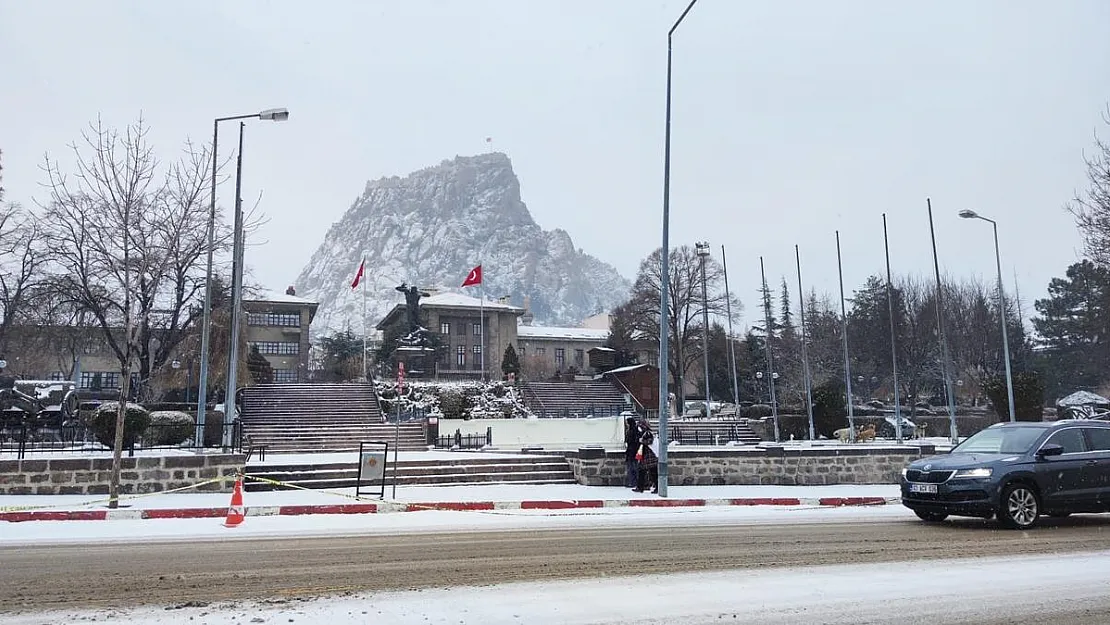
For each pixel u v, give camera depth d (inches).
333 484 762.8
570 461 877.2
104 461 691.4
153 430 954.7
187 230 1037.8
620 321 3351.4
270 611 263.4
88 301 1309.1
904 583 311.4
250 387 1932.8
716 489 786.8
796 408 2260.1
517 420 1640.0
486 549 399.9
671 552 390.3
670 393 2723.9
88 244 1174.3
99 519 549.3
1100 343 2783.0
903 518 560.4
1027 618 257.8
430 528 497.0
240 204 1067.9
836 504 687.1
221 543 422.3
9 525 513.3
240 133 1069.8
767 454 860.6
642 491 749.9
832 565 353.4
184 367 1692.9
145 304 1079.0
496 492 730.8
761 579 319.0
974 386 2534.5
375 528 497.0
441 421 1604.3
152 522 531.8
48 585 305.0
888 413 2444.6
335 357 3326.8
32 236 1440.7
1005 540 438.0
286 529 489.4
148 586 303.6
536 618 254.4
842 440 1800.0
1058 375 2854.3
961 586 305.9
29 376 1883.6
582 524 522.0
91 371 2532.0
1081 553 390.9
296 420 1705.2
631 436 773.9
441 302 3464.6
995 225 1514.5
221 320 1622.8
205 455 719.7
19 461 671.8
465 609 266.1
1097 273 2199.8
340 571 335.6
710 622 250.5
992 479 484.1
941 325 1641.2
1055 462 502.6
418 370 2775.6
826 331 3021.7
